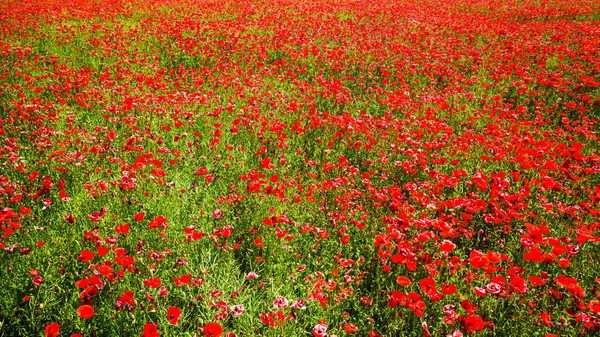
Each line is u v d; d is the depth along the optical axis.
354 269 3.62
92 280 2.79
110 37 11.59
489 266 3.06
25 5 15.84
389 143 5.93
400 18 16.00
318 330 2.55
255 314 3.12
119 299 2.80
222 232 3.48
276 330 2.88
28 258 3.41
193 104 7.04
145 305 3.06
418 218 4.16
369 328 3.01
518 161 4.88
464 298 3.13
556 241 3.26
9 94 7.16
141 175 4.76
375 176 5.29
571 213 4.11
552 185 4.36
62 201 4.24
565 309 3.03
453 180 4.60
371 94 8.18
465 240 4.02
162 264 3.45
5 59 9.16
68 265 3.39
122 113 6.46
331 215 4.12
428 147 5.46
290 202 4.46
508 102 7.99
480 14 17.67
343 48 10.76
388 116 6.62
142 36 11.55
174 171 5.01
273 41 11.15
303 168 5.31
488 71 9.28
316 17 15.66
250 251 3.73
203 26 13.00
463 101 7.88
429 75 8.95
